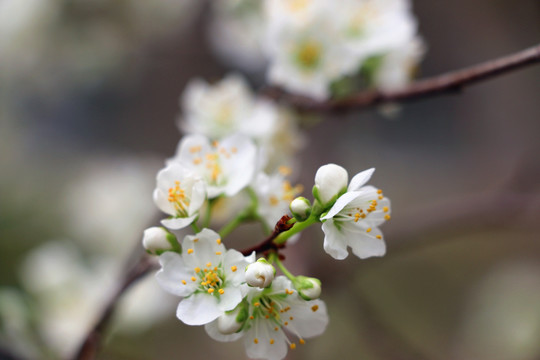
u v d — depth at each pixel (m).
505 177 0.72
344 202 0.22
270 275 0.22
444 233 0.46
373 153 0.85
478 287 0.61
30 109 0.66
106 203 0.56
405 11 0.33
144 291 0.40
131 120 0.74
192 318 0.23
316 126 0.53
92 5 0.57
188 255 0.23
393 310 0.68
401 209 0.79
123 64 0.64
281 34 0.32
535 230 0.45
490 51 0.73
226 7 0.45
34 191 0.63
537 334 0.50
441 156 0.86
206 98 0.34
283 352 0.23
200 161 0.26
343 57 0.32
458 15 0.73
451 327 0.67
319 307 0.24
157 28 0.61
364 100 0.32
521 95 0.75
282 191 0.26
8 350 0.32
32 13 0.56
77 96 0.67
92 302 0.41
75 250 0.46
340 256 0.23
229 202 0.29
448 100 0.88
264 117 0.34
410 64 0.33
